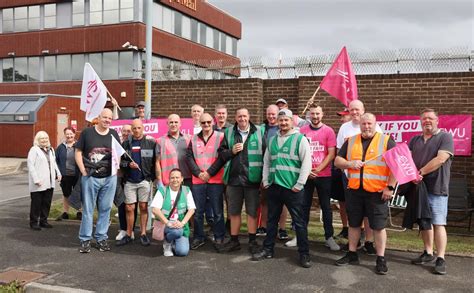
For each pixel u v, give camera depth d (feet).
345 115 25.64
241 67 38.11
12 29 97.30
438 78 31.14
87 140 22.52
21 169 66.13
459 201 28.71
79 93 90.43
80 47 89.66
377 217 18.98
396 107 32.12
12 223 28.63
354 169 19.31
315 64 35.68
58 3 92.12
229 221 25.61
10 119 76.23
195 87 38.09
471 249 22.30
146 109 27.78
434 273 18.92
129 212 23.73
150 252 22.30
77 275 18.99
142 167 23.40
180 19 98.94
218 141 22.56
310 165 19.76
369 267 19.74
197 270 19.53
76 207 27.50
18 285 17.89
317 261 20.62
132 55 85.97
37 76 95.14
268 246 21.07
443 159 18.72
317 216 31.50
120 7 86.53
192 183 22.91
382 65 33.17
